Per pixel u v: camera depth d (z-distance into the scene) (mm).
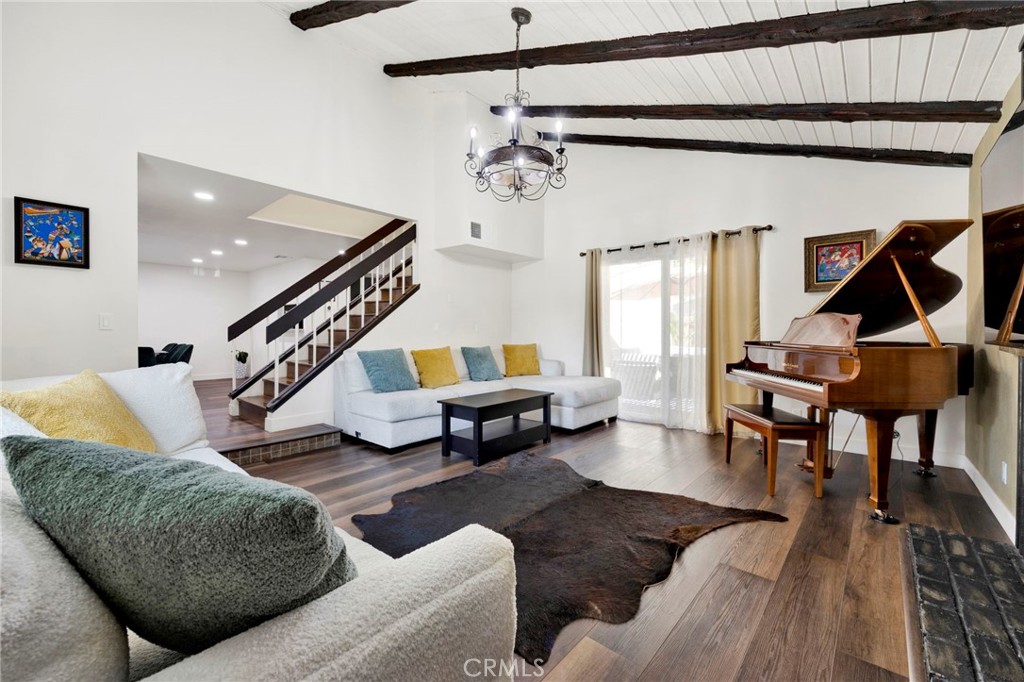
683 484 2877
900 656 1343
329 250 6535
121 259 2793
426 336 4898
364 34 3740
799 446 3836
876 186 3566
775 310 4066
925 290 2824
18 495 591
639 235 4988
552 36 3008
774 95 2873
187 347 5539
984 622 1434
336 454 3594
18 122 2447
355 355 4094
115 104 2768
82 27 2648
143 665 631
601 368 5188
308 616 554
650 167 4910
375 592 615
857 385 2293
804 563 1879
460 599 684
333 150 3900
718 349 4320
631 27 2621
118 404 1821
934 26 1813
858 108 2719
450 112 4719
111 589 537
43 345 2535
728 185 4367
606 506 2498
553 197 5699
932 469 3154
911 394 2293
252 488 536
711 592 1675
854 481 2912
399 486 2850
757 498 2621
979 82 2252
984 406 2707
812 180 3877
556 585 1716
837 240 3705
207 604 521
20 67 2451
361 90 4113
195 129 3096
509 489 2775
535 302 5871
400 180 4508
